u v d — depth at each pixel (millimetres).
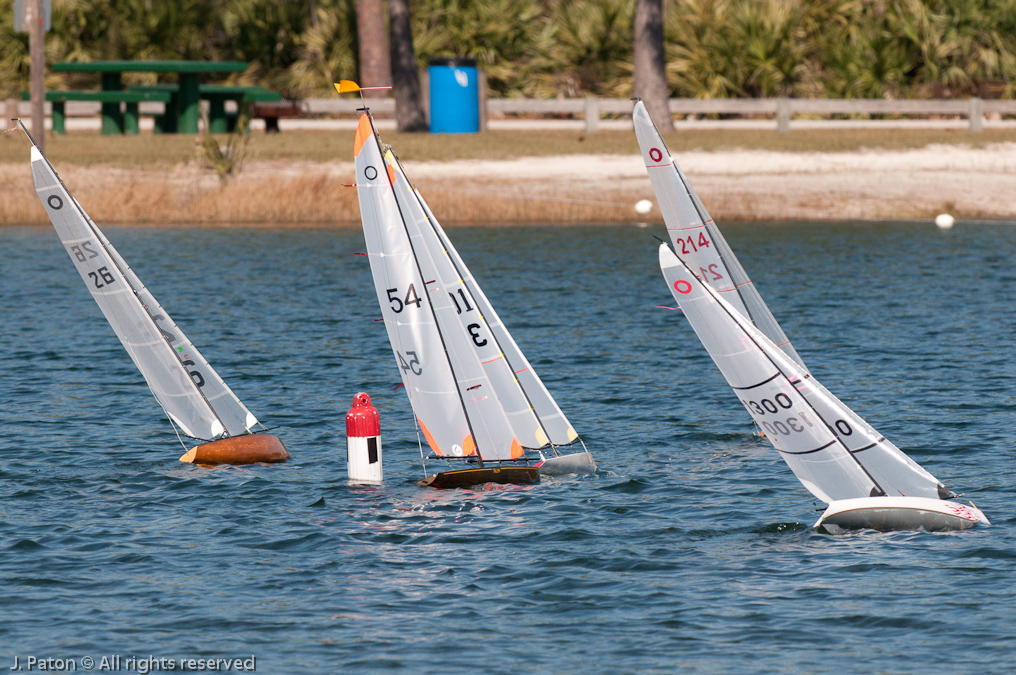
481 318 56250
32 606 41781
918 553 45719
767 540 47688
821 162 183500
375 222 55906
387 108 199125
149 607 41719
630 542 47656
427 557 46312
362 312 104625
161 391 60656
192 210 168875
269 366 83250
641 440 64000
